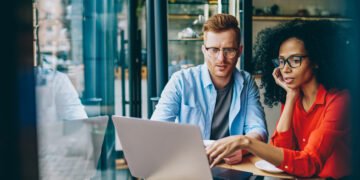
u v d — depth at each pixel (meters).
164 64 2.05
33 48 0.55
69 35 1.65
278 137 1.37
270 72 1.54
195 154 0.87
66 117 1.39
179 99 1.62
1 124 0.52
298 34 1.31
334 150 1.07
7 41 0.51
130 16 2.11
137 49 2.14
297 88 1.32
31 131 0.54
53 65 1.47
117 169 1.78
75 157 1.27
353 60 0.49
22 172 0.53
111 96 1.98
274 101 1.56
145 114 2.18
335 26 1.17
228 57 1.47
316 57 1.25
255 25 1.84
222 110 1.60
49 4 1.48
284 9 1.85
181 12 2.36
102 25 1.92
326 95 1.18
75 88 1.57
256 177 1.09
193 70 1.65
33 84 0.55
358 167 0.50
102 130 1.42
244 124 1.57
